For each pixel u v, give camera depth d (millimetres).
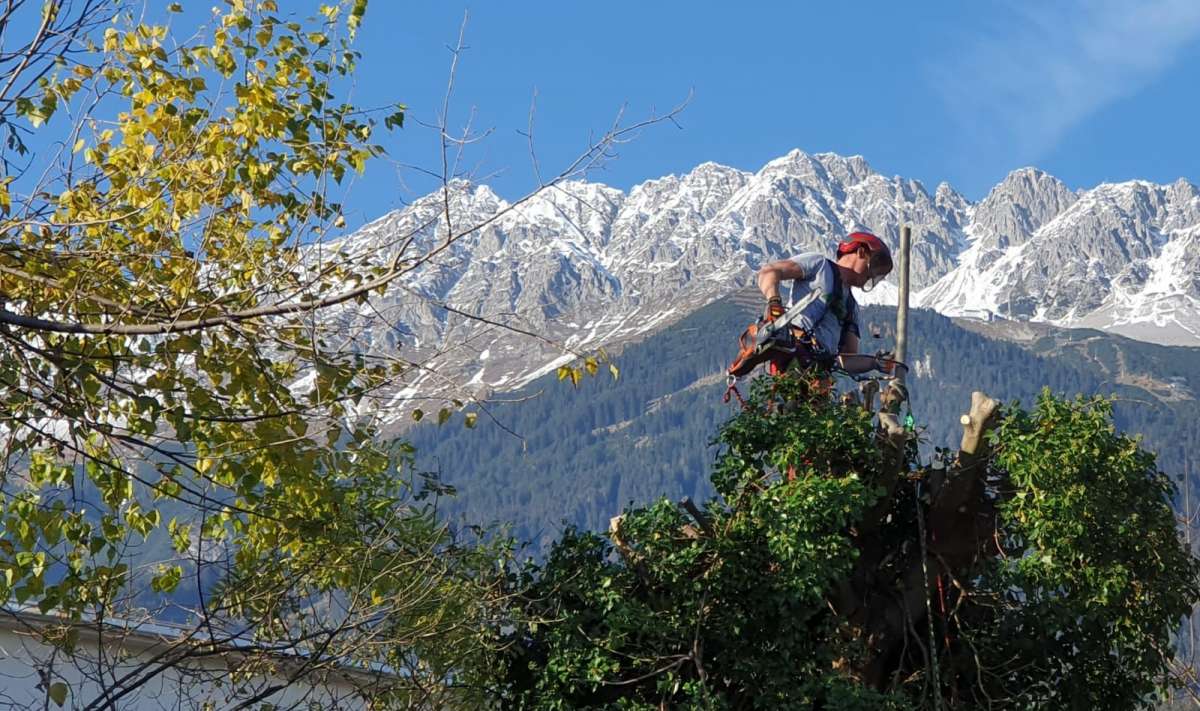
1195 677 15258
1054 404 13930
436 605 12750
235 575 11727
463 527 14062
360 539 12680
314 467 11008
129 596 11047
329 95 10742
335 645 11844
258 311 8602
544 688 13906
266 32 10727
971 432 13828
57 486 10859
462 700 13602
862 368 14039
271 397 10336
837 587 14070
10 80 9102
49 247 9812
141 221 9891
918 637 14078
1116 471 13828
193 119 10406
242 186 10117
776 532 13273
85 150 10273
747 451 13875
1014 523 14023
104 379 9375
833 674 13500
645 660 13539
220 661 14711
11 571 10531
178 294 9680
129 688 9969
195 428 10086
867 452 13734
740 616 13625
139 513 11195
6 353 9414
